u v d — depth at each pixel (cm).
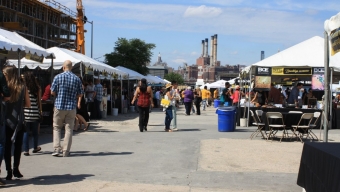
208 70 16750
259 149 1048
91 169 769
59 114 879
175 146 1078
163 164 829
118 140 1186
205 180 697
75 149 1008
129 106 3006
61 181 669
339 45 679
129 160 867
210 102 4278
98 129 1497
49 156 897
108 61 5184
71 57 1761
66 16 6981
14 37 1263
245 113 1758
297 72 1670
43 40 6316
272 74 1684
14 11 5331
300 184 533
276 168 809
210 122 1953
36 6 5997
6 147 657
